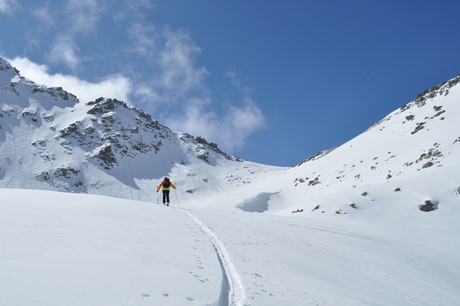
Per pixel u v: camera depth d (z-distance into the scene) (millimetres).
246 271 9680
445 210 40312
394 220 40844
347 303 9719
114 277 6199
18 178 124312
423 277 18312
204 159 196875
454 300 15273
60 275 5715
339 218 42594
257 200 101312
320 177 106062
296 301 8094
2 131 151250
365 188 52312
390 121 121562
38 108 186500
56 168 137625
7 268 5469
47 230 8969
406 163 77562
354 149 113875
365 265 17344
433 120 91812
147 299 5383
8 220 9188
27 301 4289
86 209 13625
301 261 14602
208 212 24250
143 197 138000
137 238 10242
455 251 29922
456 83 107188
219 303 6223
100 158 156000
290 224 25891
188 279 7055
